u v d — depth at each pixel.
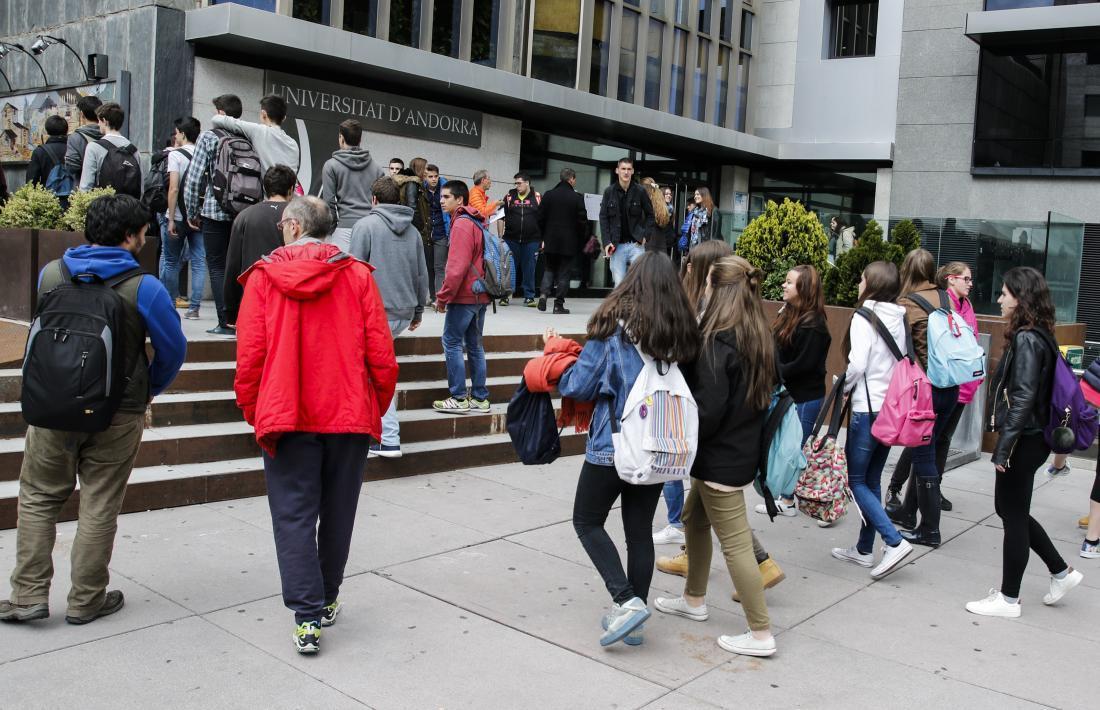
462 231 7.40
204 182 7.60
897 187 20.44
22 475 4.02
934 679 4.01
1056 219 12.41
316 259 3.90
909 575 5.43
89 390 3.72
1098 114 18.27
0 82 13.30
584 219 12.48
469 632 4.21
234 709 3.39
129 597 4.36
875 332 5.27
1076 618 4.84
